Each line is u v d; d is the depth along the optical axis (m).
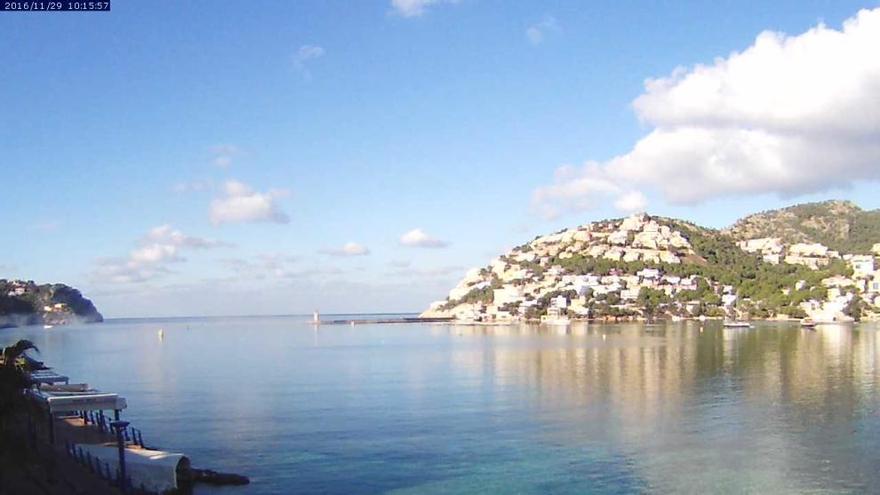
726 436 79.06
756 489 59.84
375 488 61.16
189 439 80.81
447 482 62.72
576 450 73.44
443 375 145.75
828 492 58.91
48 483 52.00
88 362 196.25
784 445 74.50
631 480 62.81
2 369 57.22
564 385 124.75
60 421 82.44
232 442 78.94
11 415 57.41
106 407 69.75
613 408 98.50
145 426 89.25
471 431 83.44
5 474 50.22
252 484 62.31
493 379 136.00
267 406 104.94
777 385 119.50
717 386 119.69
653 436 79.62
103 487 55.41
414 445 76.38
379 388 125.31
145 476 59.12
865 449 72.50
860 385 118.12
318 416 95.06
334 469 67.06
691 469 65.94
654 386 121.25
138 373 160.88
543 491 59.88
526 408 99.50
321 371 159.62
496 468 66.94
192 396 117.69
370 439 79.56
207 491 60.28
